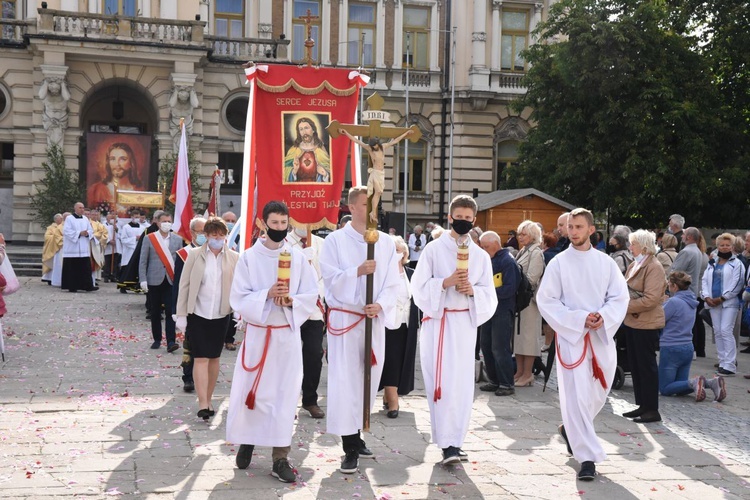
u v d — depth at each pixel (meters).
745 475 7.02
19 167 32.28
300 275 6.78
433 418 7.05
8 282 11.30
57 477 6.29
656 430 8.61
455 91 36.72
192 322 8.41
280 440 6.44
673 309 10.55
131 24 31.64
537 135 27.98
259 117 11.27
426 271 7.22
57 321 15.80
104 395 9.42
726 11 25.05
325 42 36.25
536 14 37.19
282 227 6.62
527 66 37.47
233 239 13.98
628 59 24.47
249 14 35.66
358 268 6.75
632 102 25.11
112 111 35.91
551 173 27.59
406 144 37.03
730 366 12.52
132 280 14.12
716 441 8.22
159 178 32.09
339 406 6.70
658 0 25.83
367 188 6.80
